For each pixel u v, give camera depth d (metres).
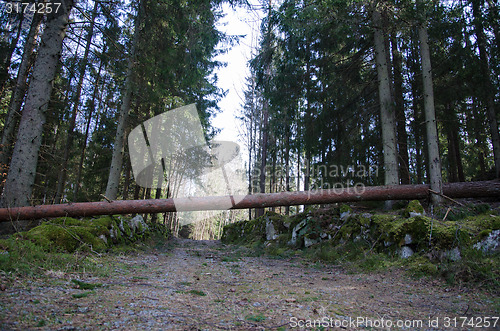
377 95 11.30
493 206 7.95
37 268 3.97
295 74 11.04
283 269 6.73
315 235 9.43
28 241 4.97
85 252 5.87
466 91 10.25
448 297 4.06
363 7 8.80
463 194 8.20
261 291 4.23
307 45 10.50
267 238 11.77
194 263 6.91
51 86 7.76
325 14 8.78
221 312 2.97
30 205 7.43
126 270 5.15
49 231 5.86
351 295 4.21
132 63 10.52
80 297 3.01
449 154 15.66
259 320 2.76
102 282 3.92
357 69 11.23
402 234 6.60
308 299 3.78
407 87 11.99
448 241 5.58
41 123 7.52
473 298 3.91
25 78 10.27
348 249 7.86
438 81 10.73
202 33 11.33
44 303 2.66
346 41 10.37
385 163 9.48
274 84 11.53
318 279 5.56
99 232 7.02
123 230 8.39
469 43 11.08
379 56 9.88
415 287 4.76
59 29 7.86
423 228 6.27
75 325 2.20
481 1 9.88
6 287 3.00
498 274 4.39
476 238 5.42
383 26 9.62
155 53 11.28
